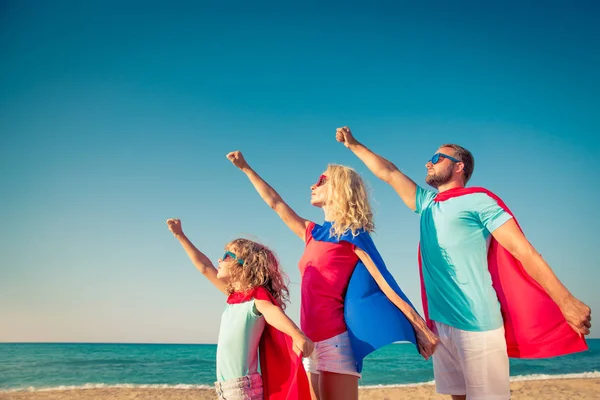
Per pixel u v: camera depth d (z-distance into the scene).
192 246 4.02
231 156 3.99
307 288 3.27
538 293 3.29
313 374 3.28
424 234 3.55
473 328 3.20
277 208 3.84
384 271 3.16
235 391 2.96
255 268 3.20
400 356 31.25
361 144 3.99
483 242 3.34
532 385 12.77
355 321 3.08
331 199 3.41
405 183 3.83
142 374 25.75
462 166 3.62
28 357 32.94
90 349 41.91
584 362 28.16
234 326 3.08
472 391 3.18
